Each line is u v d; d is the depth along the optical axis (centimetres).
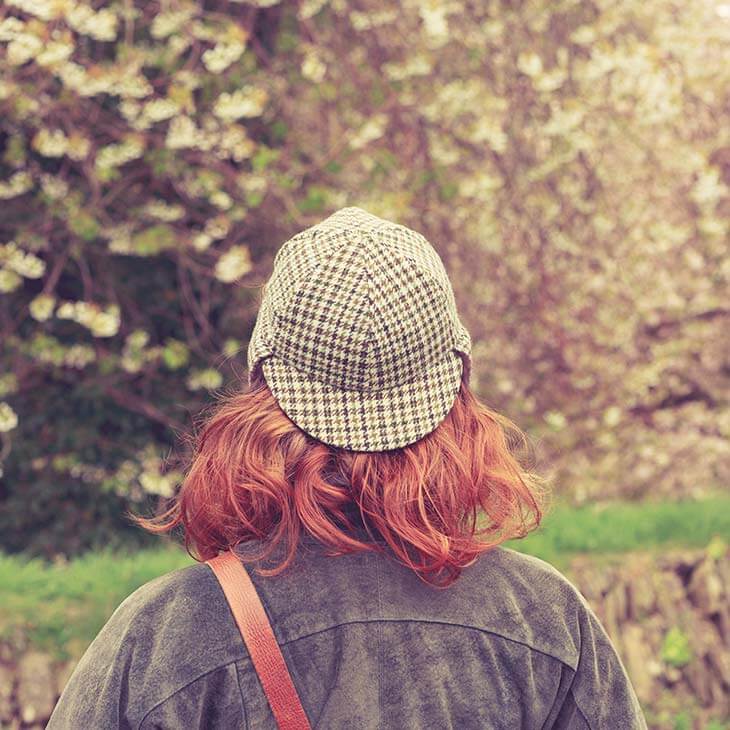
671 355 671
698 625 462
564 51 624
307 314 104
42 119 550
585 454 665
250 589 105
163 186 582
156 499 609
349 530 108
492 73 619
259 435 106
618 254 646
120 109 517
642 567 466
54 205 543
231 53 529
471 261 634
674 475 706
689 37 628
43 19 488
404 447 106
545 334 639
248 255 581
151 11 574
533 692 110
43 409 604
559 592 115
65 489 607
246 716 103
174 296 609
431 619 108
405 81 586
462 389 112
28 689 356
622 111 618
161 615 106
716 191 594
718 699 446
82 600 392
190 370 615
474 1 613
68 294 602
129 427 611
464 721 107
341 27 601
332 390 105
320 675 104
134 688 103
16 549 608
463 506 106
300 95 603
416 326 105
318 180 594
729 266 655
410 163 594
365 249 106
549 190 629
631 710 115
